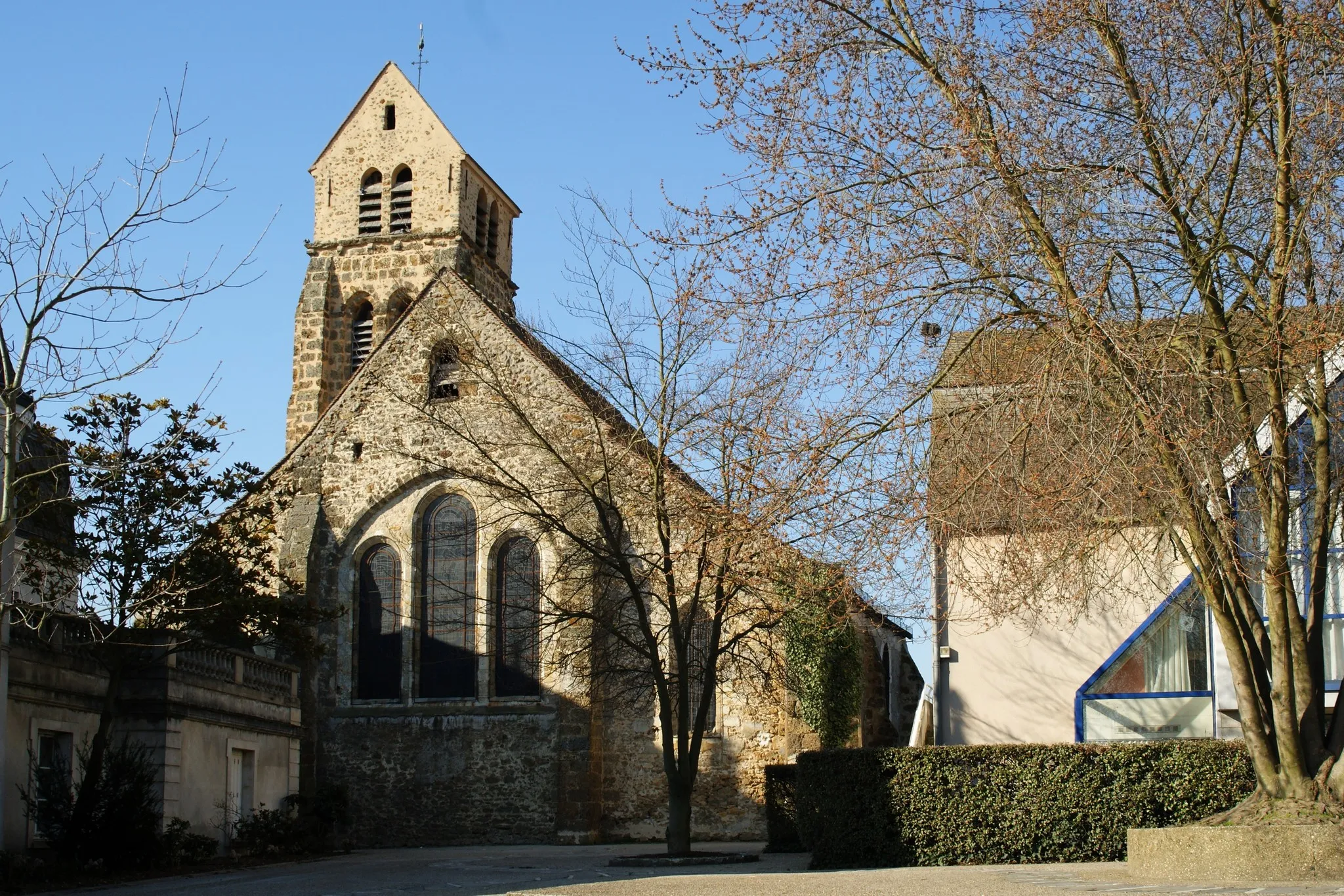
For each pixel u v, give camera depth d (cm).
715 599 2614
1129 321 1484
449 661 3447
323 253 4419
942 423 1599
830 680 3219
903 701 4053
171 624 2678
